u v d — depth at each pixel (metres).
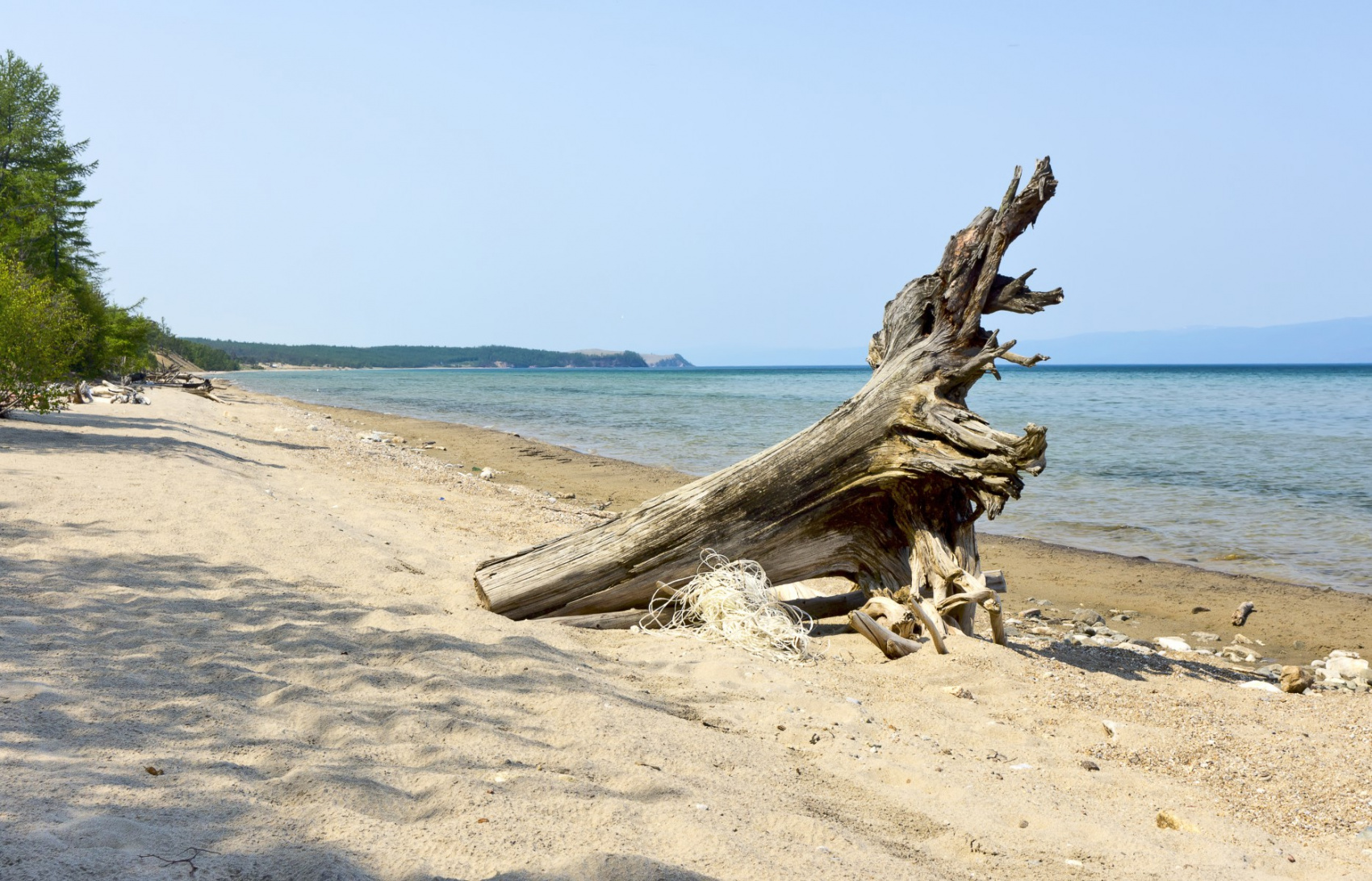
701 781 3.70
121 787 2.85
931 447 6.77
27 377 16.23
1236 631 9.88
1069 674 6.55
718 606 6.69
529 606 6.88
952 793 4.01
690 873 2.69
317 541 7.91
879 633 6.57
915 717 5.28
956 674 6.13
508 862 2.66
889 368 7.14
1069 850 3.54
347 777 3.13
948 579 6.89
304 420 31.34
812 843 3.21
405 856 2.62
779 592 7.66
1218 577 12.12
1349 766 4.91
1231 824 4.04
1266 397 62.28
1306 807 4.39
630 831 3.02
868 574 7.59
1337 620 10.19
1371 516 16.33
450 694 4.34
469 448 25.92
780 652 6.35
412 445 26.11
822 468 7.07
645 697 4.95
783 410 49.06
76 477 9.62
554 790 3.30
